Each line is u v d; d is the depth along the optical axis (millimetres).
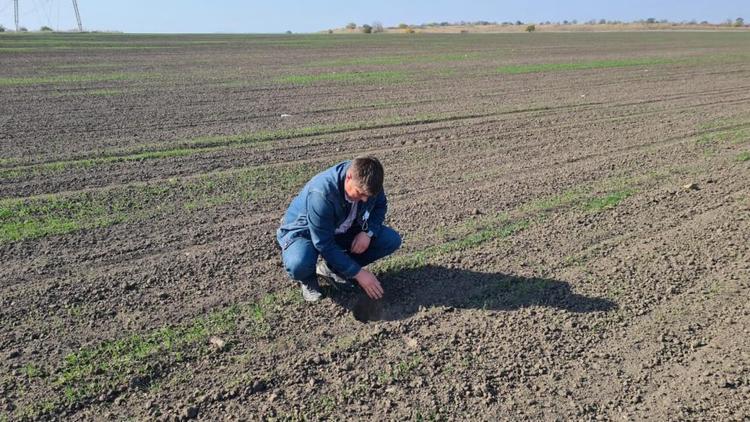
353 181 4043
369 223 4598
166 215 6199
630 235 5809
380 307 4492
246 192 6988
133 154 8688
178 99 14156
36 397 3441
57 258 5141
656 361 3828
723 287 4762
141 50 32656
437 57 30188
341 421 3303
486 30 102125
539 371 3725
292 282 4832
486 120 11852
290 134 10219
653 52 35531
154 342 3965
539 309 4449
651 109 13398
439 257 5281
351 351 3926
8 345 3912
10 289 4609
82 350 3859
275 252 5375
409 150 9188
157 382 3594
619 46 42938
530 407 3432
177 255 5258
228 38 51938
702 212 6441
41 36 47750
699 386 3596
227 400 3451
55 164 8008
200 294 4605
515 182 7488
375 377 3666
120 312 4328
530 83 18578
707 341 4043
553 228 5973
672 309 4449
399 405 3432
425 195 6980
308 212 4215
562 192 7094
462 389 3564
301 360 3795
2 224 5844
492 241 5652
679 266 5133
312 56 30250
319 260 4984
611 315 4367
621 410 3412
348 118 11898
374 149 9234
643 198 6871
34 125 10656
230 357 3832
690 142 9875
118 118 11508
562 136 10352
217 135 10078
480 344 4012
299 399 3469
